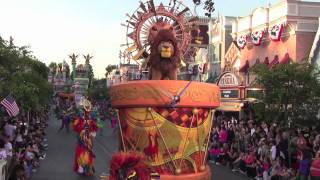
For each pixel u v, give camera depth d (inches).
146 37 297.7
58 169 752.3
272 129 724.7
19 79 838.5
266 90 751.1
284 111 745.0
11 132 716.7
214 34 1717.5
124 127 251.1
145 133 241.0
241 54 1451.8
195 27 309.4
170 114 238.8
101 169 759.1
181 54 300.7
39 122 1391.5
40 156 866.1
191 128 242.2
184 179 239.1
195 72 1673.2
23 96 848.3
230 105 1198.3
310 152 557.3
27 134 827.4
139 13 299.6
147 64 280.2
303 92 732.0
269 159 639.8
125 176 200.7
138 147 243.4
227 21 1633.9
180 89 237.6
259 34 1301.7
